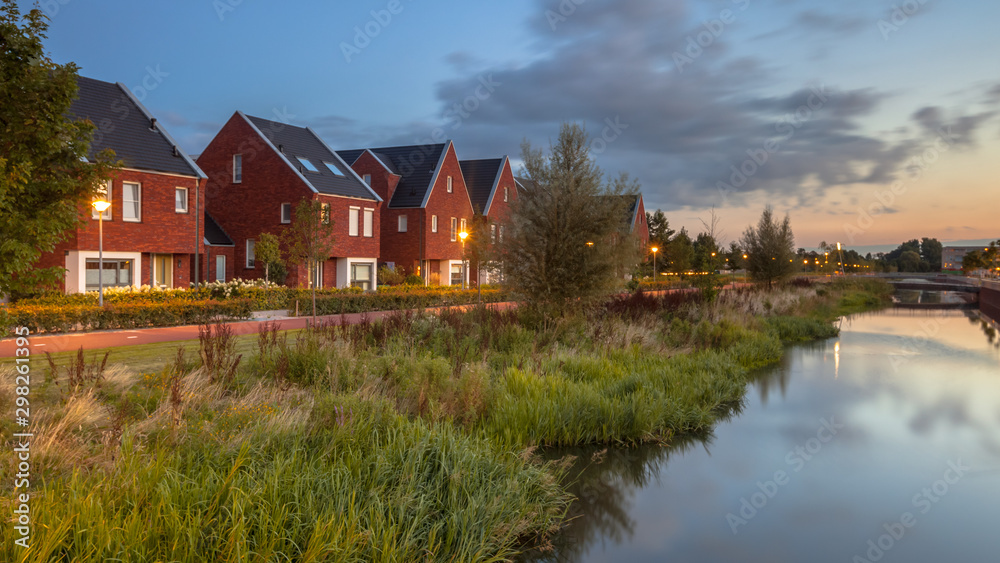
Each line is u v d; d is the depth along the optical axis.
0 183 4.60
